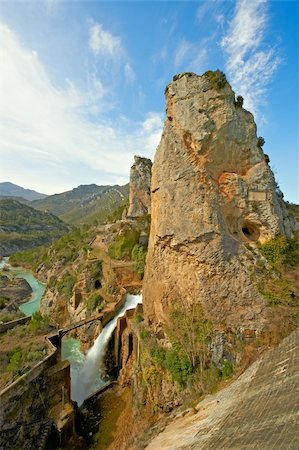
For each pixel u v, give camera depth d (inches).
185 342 862.5
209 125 951.6
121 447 824.3
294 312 778.2
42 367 1027.3
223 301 850.8
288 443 350.6
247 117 1021.8
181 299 949.8
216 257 880.3
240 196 962.7
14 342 1246.9
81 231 5068.9
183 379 813.9
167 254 1018.1
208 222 905.5
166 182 1021.8
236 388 657.0
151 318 1108.5
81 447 925.8
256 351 754.2
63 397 1058.7
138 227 2647.6
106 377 1407.5
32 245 7785.4
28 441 871.7
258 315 804.6
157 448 599.2
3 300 2327.8
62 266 3567.9
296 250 949.2
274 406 468.8
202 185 944.9
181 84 1037.8
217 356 790.5
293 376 523.2
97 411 1103.6
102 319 1669.5
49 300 2551.7
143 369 965.2
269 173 1003.3
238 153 990.4
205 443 484.4
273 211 963.3
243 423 479.5
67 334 1968.5
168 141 1051.3
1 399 834.2
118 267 2194.9
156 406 864.3
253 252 919.7
